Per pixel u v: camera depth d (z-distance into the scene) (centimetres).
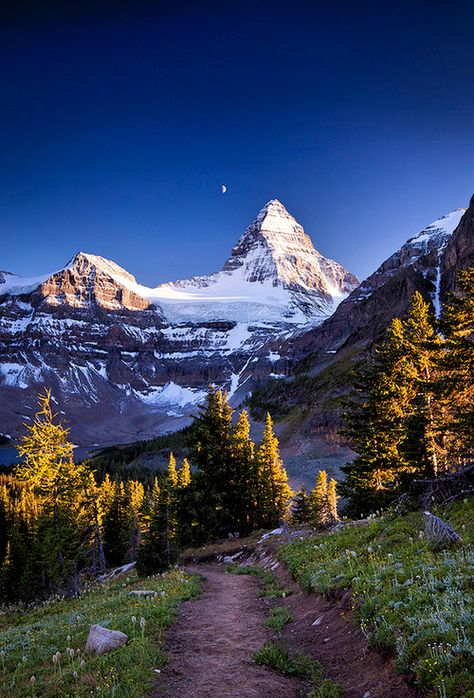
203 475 3909
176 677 902
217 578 2266
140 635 1137
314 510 3438
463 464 2717
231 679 884
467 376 2423
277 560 2264
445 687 634
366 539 1683
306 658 962
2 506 8894
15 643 1483
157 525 3066
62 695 853
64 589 3903
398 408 3150
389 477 3309
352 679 834
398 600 980
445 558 1105
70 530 3800
